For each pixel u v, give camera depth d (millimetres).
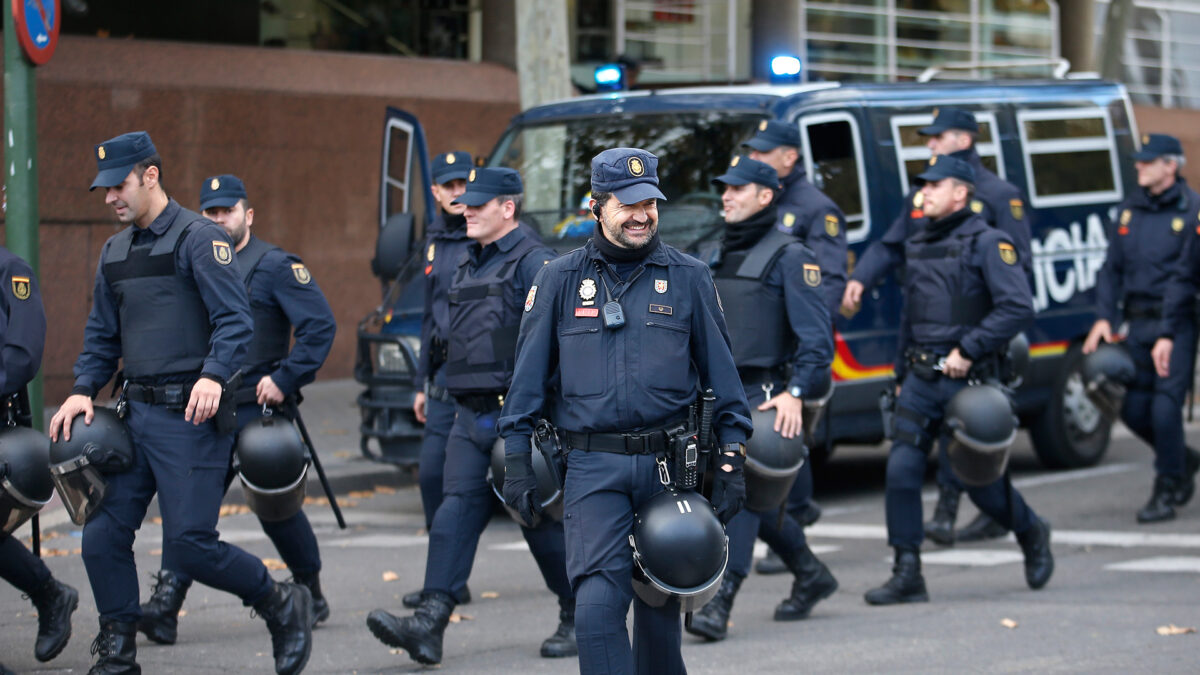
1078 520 17328
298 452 10875
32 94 15594
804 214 14367
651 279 8508
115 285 10227
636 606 8633
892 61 36406
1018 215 16750
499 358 11102
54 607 11070
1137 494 18938
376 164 27047
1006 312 12891
